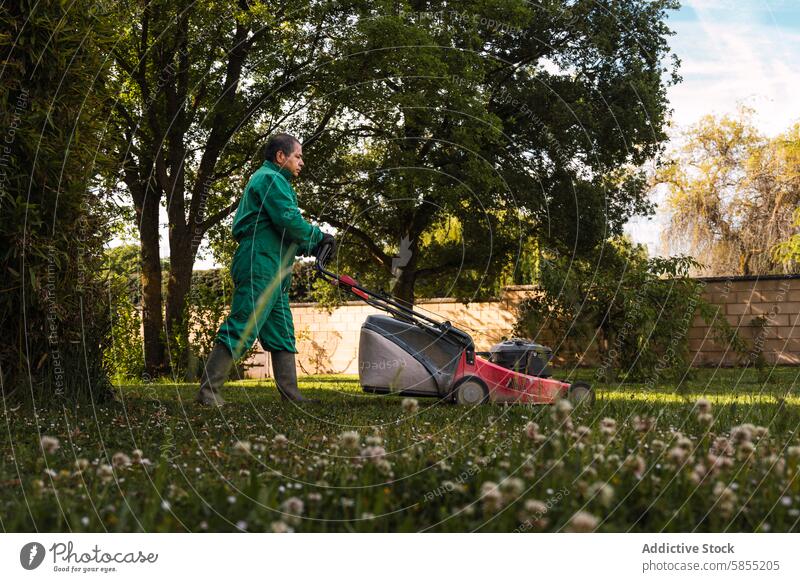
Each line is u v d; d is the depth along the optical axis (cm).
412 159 1213
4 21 385
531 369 511
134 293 1166
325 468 185
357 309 1791
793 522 139
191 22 1102
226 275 1375
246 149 1305
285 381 480
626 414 340
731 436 217
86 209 424
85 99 423
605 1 1334
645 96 1308
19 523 133
